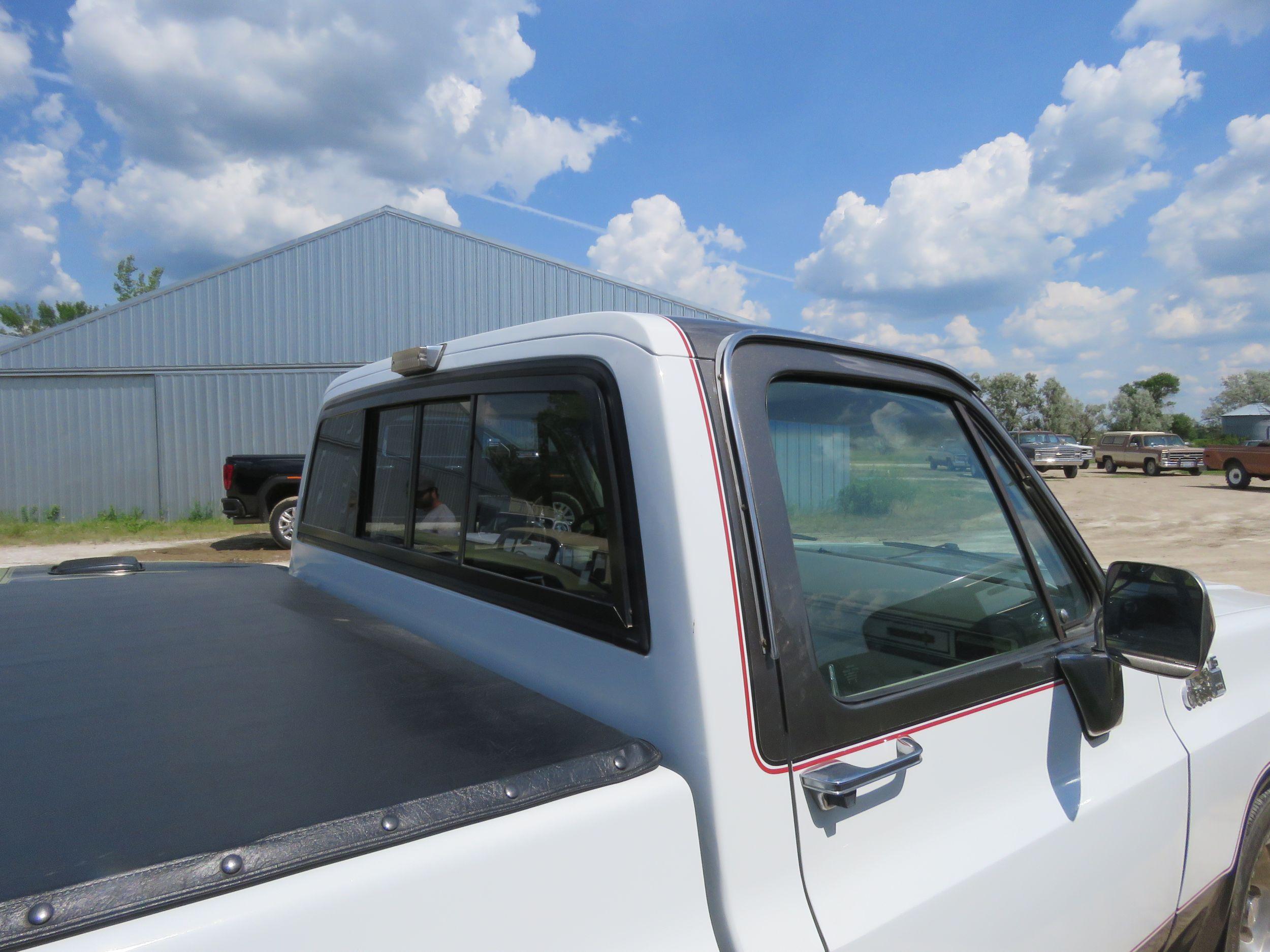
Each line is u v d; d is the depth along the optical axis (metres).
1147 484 27.75
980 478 1.62
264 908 0.75
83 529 16.59
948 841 1.28
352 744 1.07
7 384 17.55
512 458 1.49
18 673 1.40
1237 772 2.01
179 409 18.53
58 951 0.68
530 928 0.87
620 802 0.97
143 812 0.87
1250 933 2.29
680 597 1.08
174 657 1.51
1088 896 1.52
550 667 1.32
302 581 2.42
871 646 1.34
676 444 1.13
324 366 19.23
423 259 19.58
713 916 1.02
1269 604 2.40
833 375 1.38
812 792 1.11
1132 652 1.51
